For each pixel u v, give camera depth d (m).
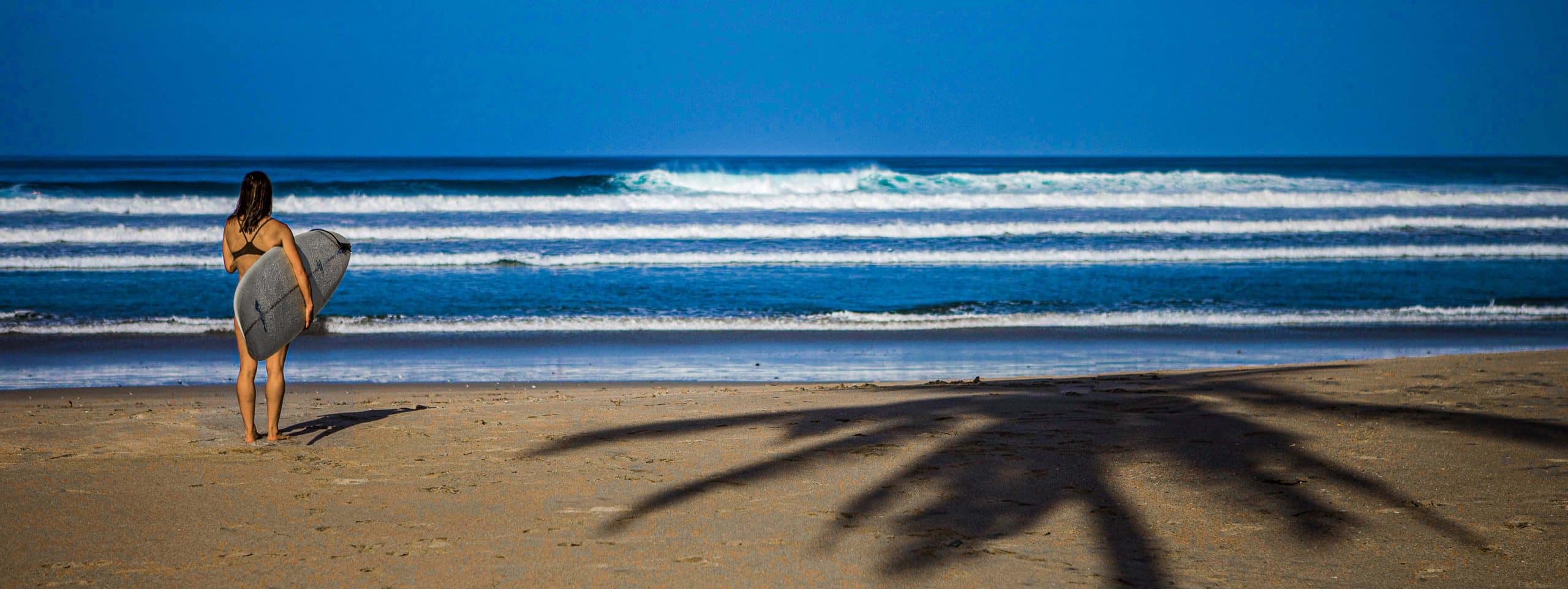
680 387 8.73
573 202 24.31
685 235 20.50
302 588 3.02
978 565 3.25
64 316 13.02
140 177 50.06
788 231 20.62
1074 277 16.95
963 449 4.99
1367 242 20.30
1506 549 3.40
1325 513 3.83
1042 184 28.20
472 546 3.43
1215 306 14.63
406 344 11.72
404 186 28.05
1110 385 7.64
